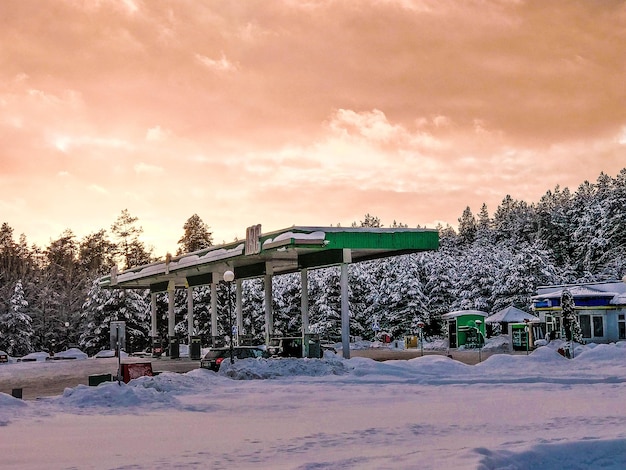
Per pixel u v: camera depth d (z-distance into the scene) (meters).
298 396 22.38
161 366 44.19
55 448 12.62
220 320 84.38
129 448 12.58
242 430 14.91
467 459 10.35
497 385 24.89
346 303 37.44
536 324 56.72
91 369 47.62
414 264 84.44
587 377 27.22
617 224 93.75
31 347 80.44
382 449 12.12
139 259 114.44
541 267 77.69
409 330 80.88
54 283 108.00
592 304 51.91
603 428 14.07
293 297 87.06
